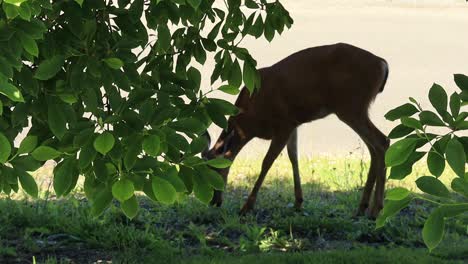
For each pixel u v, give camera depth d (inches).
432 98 197.8
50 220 510.9
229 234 518.6
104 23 288.4
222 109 269.6
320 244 502.9
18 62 223.1
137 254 458.0
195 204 571.5
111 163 227.0
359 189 653.3
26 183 233.3
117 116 228.5
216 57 326.0
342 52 585.9
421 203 608.7
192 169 239.8
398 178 195.2
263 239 504.7
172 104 270.8
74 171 231.5
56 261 432.1
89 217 505.4
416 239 508.4
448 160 186.4
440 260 427.5
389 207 185.2
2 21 223.1
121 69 258.4
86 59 247.8
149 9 303.7
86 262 445.7
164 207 558.9
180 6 290.7
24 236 482.0
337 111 588.4
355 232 522.9
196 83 281.4
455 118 196.7
